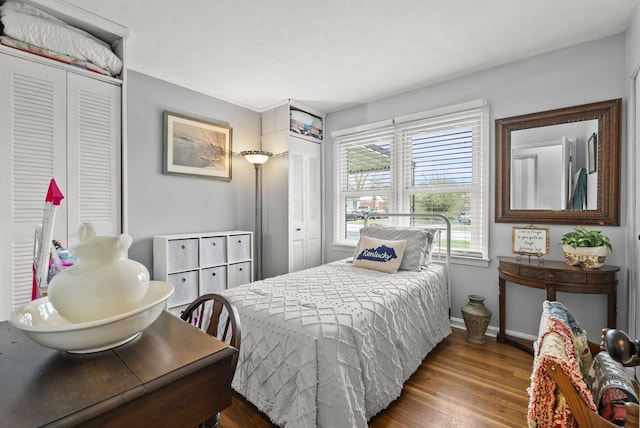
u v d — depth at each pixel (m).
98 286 0.66
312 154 3.78
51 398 0.54
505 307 2.49
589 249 2.04
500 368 2.06
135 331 0.72
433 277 2.43
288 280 2.17
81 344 0.64
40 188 1.89
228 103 3.45
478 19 1.99
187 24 2.06
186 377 0.65
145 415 0.59
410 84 3.02
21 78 1.82
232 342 0.94
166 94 2.90
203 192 3.21
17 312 0.73
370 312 1.59
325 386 1.26
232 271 3.10
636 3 1.82
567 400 0.74
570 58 2.30
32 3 1.81
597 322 2.21
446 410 1.62
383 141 3.41
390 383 1.60
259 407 1.45
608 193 2.13
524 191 2.49
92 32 2.12
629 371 1.90
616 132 2.10
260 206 3.59
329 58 2.52
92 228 0.76
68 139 2.00
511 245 2.57
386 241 2.63
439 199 3.00
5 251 1.78
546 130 2.39
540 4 1.84
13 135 1.80
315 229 3.81
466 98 2.80
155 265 2.75
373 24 2.05
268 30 2.13
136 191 2.70
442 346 2.42
